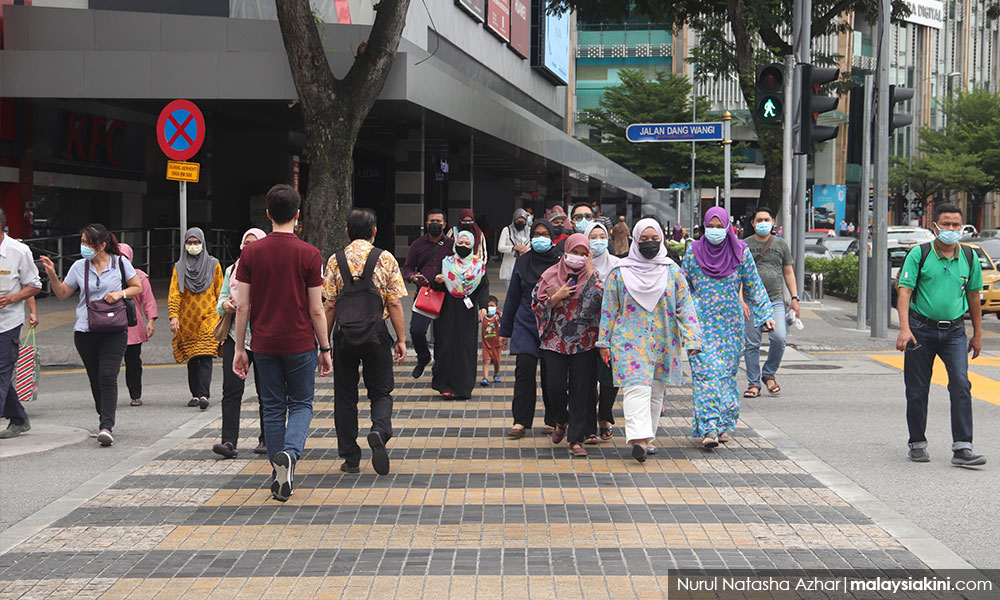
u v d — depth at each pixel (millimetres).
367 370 7414
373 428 7215
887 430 9227
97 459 8094
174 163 12688
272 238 6820
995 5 28016
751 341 11094
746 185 83562
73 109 23812
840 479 7270
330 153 15500
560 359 8102
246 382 12477
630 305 7730
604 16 26969
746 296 8516
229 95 19641
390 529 6000
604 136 70188
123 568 5324
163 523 6160
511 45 43188
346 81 15570
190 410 10406
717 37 24594
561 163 38406
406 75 19328
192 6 22281
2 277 8703
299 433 6766
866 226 17797
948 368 7812
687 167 69125
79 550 5633
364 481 7191
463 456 8016
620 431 9117
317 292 6863
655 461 7863
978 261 7852
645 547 5637
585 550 5582
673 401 10859
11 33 21078
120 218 26312
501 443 8531
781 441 8672
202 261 10375
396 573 5211
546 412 8820
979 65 84625
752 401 10867
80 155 24141
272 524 6121
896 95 16844
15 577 5188
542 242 8500
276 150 28438
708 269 8281
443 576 5160
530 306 8625
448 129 25828
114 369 8727
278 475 6574
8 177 21953
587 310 7965
